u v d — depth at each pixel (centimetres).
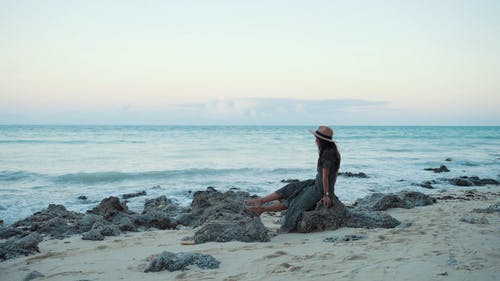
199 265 517
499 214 897
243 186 1945
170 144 4797
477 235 627
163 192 1756
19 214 1324
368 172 2466
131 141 5262
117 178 2191
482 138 7312
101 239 835
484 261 465
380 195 1148
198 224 1026
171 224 1012
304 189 766
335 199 764
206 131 9962
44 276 535
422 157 3453
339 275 443
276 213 1195
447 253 510
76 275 525
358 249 567
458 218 853
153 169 2528
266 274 466
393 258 501
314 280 432
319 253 552
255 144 4934
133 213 1182
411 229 705
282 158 3250
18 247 704
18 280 532
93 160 2978
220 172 2450
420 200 1212
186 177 2266
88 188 1889
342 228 746
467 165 2933
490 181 2084
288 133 8712
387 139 6725
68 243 802
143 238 816
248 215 812
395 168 2681
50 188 1875
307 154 3606
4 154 3319
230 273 482
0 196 1645
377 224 764
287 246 619
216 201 1157
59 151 3650
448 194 1619
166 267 518
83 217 1048
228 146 4562
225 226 700
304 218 735
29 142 4778
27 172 2291
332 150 734
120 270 535
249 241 675
